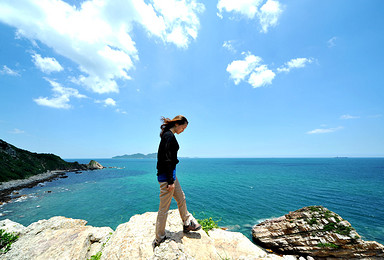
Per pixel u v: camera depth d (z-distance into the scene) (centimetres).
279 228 1190
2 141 4859
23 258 409
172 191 294
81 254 402
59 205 2158
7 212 1884
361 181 4144
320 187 3294
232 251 362
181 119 321
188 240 318
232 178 4609
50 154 7331
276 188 3162
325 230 1031
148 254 273
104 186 3584
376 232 1425
